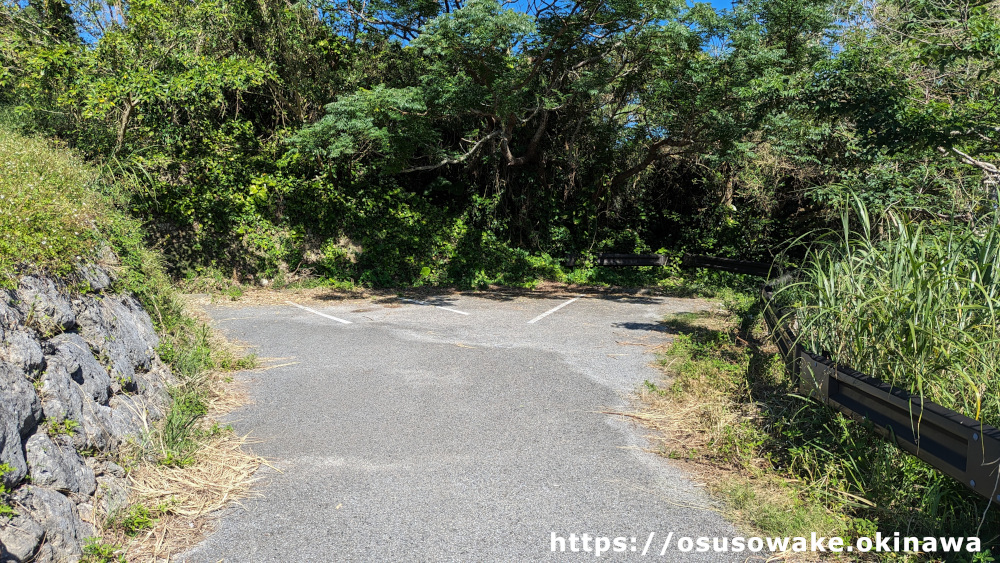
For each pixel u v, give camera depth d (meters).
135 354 4.73
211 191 12.77
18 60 11.37
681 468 4.06
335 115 11.90
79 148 10.40
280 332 8.58
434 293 13.38
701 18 11.82
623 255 16.62
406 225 14.99
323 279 13.72
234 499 3.52
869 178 11.76
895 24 8.76
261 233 13.30
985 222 5.27
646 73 14.12
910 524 3.08
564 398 5.61
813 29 12.30
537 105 13.92
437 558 2.92
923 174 10.99
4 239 3.75
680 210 19.30
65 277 4.14
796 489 3.60
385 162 13.35
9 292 3.43
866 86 7.51
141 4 11.02
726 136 12.74
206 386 5.52
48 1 12.02
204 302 11.18
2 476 2.52
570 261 16.69
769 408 4.72
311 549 2.98
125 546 2.93
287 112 14.63
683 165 18.50
